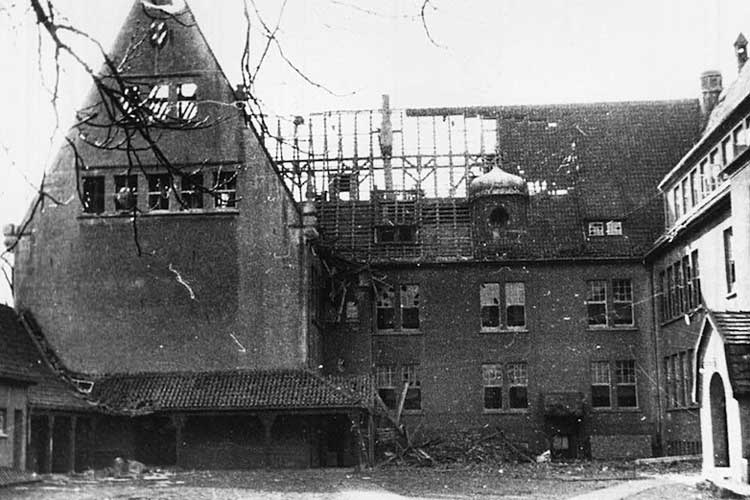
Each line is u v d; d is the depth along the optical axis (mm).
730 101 43500
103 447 38531
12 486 28750
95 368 40469
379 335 48219
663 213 49531
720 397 29266
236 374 39750
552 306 48094
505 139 53188
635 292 48094
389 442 43062
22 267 41594
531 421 47062
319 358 45406
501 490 27641
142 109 5672
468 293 48469
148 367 40406
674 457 40906
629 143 52781
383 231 50250
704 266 39312
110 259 41250
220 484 29906
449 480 31828
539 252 48531
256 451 38781
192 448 38938
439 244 49344
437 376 47812
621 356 47531
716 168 39219
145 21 39719
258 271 40906
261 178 41500
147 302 40875
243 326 40562
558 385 47375
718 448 29109
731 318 28719
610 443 45812
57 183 41688
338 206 50750
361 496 25281
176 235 41281
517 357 47750
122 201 41094
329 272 47219
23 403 32031
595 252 48281
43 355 39469
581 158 52219
